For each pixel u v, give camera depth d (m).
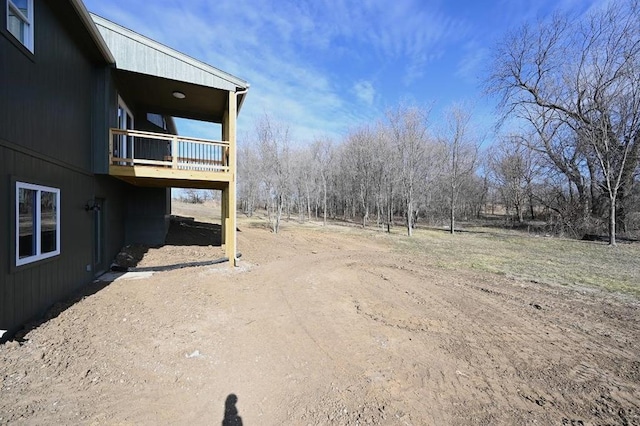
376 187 25.47
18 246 4.01
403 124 19.52
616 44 15.23
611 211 14.58
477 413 2.63
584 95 16.89
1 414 2.39
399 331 4.39
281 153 19.92
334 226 25.34
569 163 19.70
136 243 10.40
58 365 3.14
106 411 2.53
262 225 23.28
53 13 5.00
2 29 3.70
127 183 9.66
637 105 14.60
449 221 30.44
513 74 19.03
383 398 2.82
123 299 5.28
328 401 2.76
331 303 5.59
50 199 4.91
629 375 3.31
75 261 5.80
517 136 20.84
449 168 26.45
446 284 7.17
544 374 3.30
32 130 4.38
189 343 3.78
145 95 9.30
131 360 3.33
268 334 4.16
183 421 2.47
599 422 2.55
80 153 6.11
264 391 2.90
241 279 6.95
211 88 8.56
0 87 3.67
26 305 4.17
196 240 12.34
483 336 4.27
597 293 6.49
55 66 5.07
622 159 15.36
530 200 26.22
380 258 10.45
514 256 11.30
